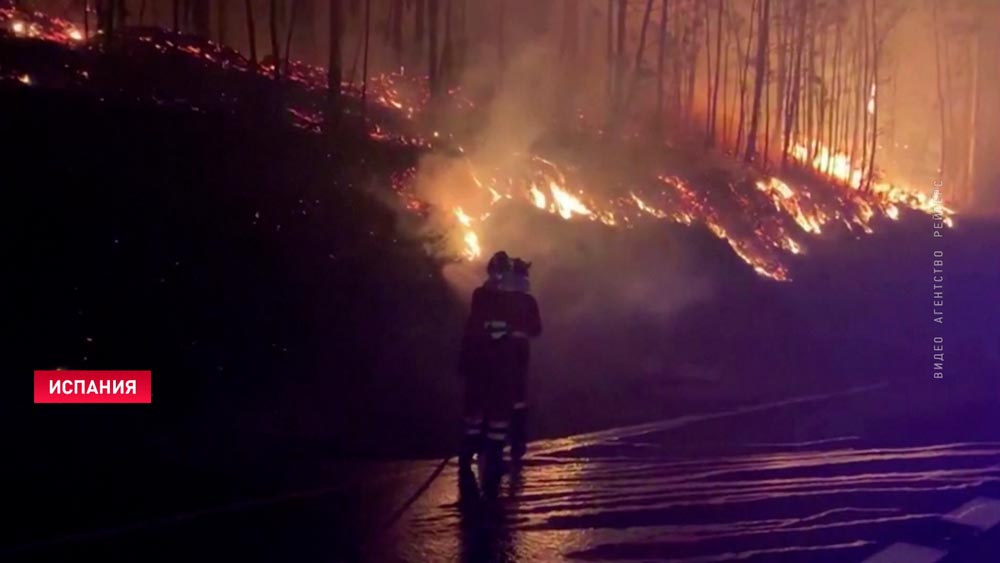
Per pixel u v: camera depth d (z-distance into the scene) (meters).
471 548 6.32
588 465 8.77
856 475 8.80
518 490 7.80
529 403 11.24
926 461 9.54
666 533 6.82
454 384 11.35
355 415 10.02
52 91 12.19
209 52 17.86
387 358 11.37
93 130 11.55
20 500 6.89
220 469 8.00
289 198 11.90
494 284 8.22
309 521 6.73
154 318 10.12
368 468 8.30
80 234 10.27
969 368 17.34
